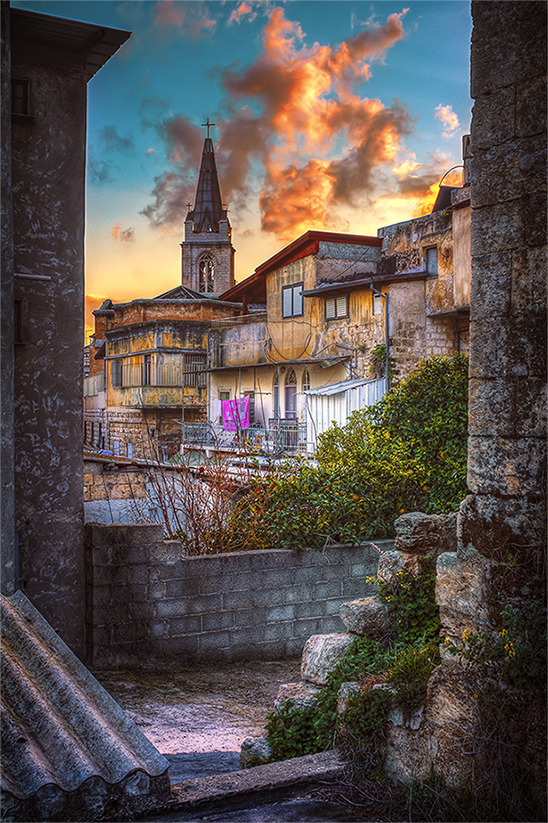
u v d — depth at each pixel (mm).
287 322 24516
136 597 6891
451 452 10016
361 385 19156
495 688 3361
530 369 3391
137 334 34750
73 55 6914
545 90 3340
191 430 27141
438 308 19453
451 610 3721
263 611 7543
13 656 4016
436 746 3604
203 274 63625
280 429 20828
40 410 6723
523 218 3426
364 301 20984
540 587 3311
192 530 8562
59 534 6750
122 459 15305
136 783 3277
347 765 3879
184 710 5699
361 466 9109
